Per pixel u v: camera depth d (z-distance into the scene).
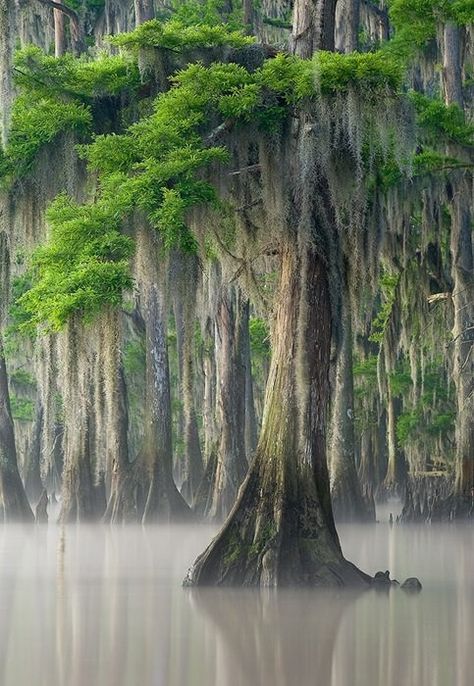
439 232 89.69
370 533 92.81
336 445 98.06
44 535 92.81
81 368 55.69
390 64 54.75
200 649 42.41
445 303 96.94
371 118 55.34
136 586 58.44
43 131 63.34
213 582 54.97
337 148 56.41
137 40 61.19
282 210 56.84
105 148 56.06
